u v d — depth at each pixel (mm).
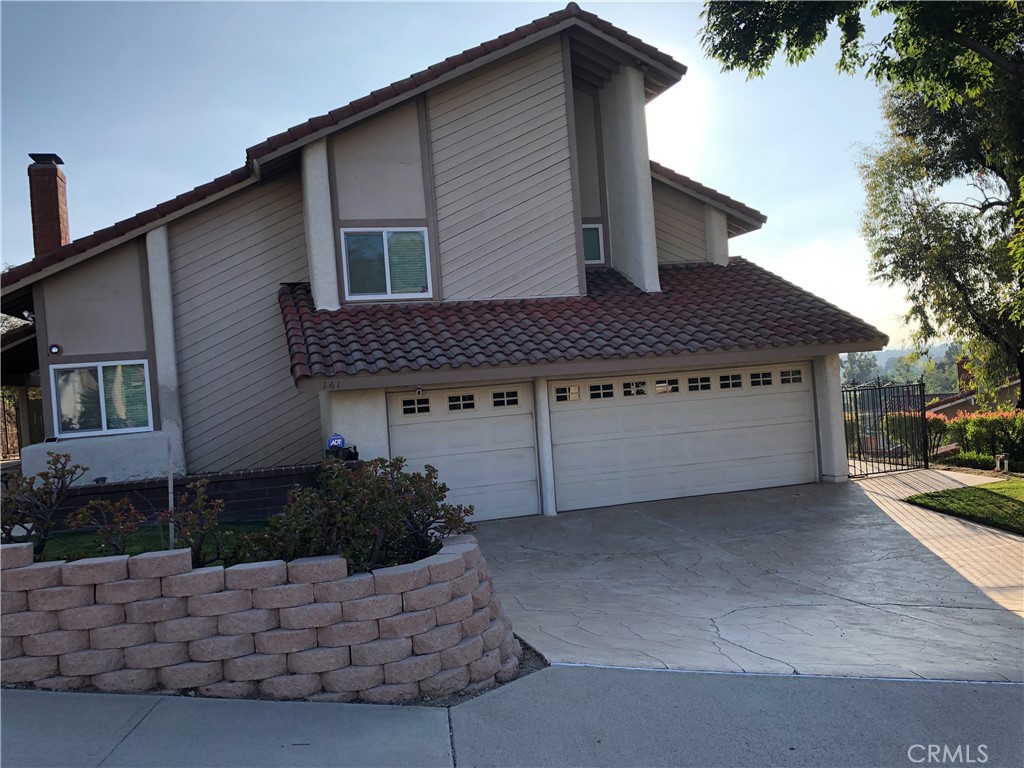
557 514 12695
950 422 20531
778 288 15492
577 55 14922
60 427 12297
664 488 13523
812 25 15977
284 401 13648
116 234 12430
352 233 13047
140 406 12609
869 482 14602
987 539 10758
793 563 9742
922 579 9047
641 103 14984
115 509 5965
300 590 5156
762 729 4961
